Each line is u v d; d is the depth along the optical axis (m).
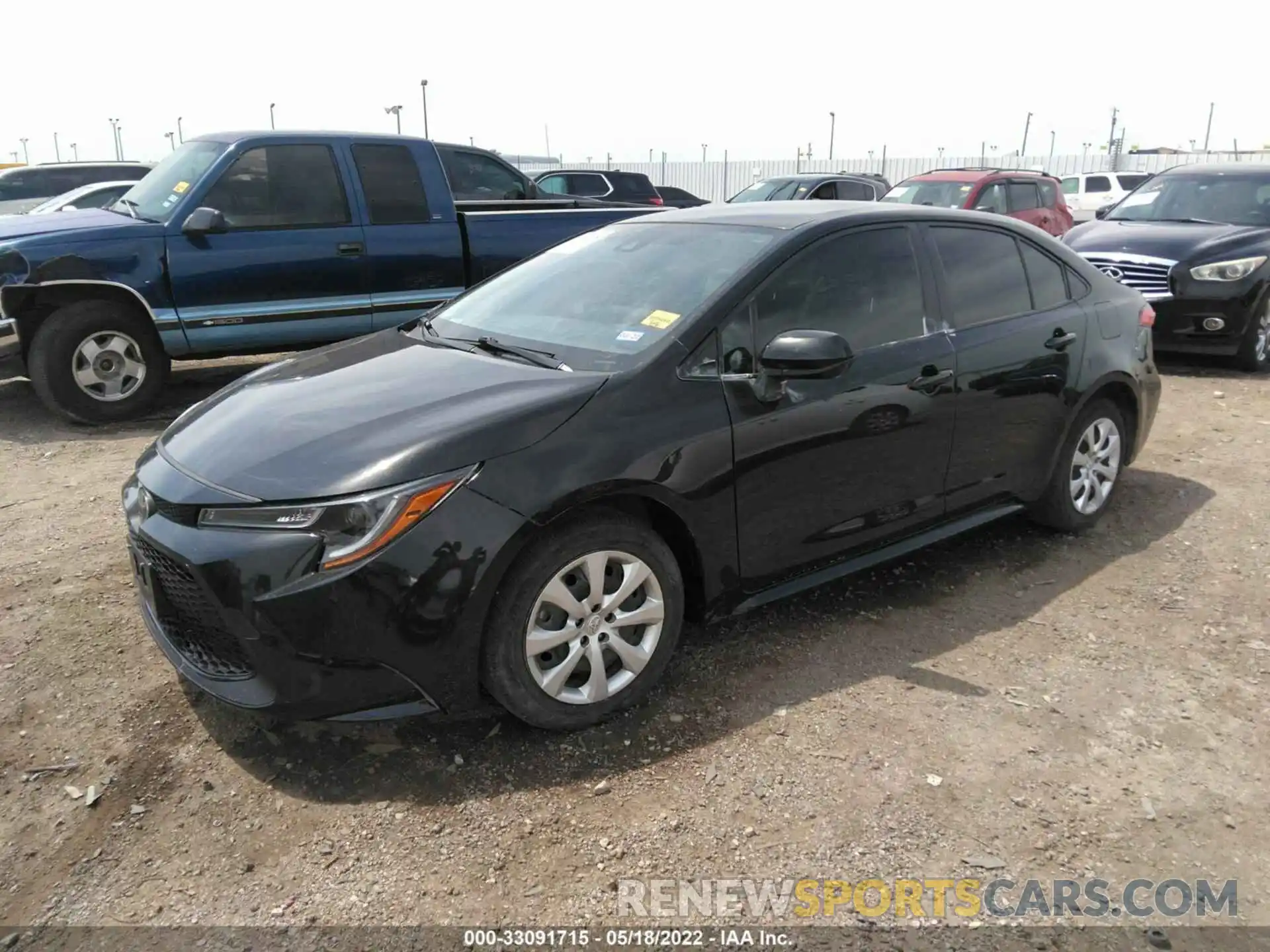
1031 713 3.21
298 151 6.93
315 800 2.77
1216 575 4.29
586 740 3.04
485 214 7.59
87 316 6.48
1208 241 8.20
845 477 3.58
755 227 3.76
